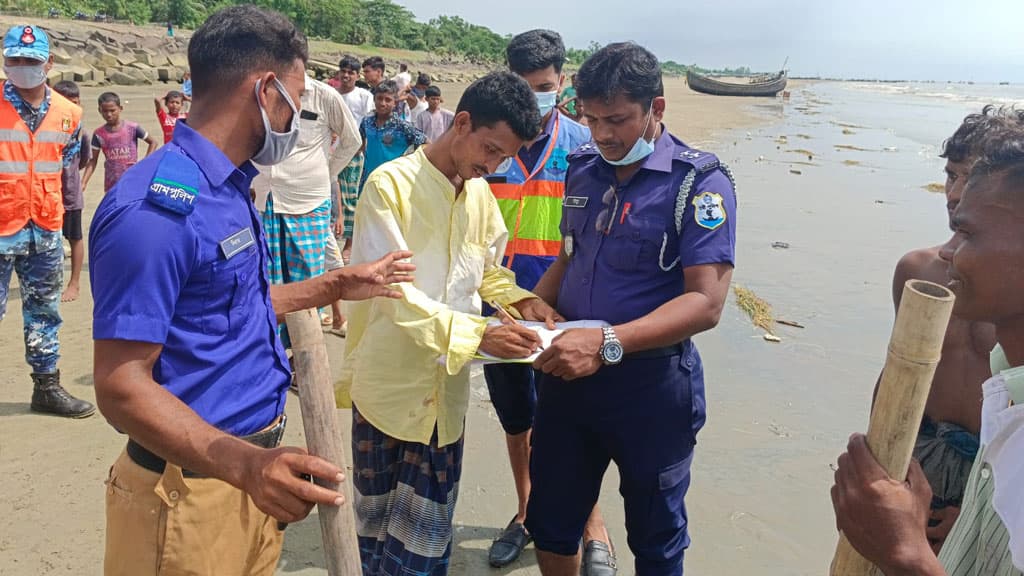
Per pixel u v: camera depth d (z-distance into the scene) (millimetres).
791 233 9852
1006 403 1358
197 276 1784
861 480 1268
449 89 43969
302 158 4684
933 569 1193
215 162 1811
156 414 1612
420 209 2537
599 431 2662
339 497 1638
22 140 4039
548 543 2816
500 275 2906
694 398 2666
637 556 2760
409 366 2521
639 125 2461
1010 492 1270
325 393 1857
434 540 2594
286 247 4758
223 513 1935
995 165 1311
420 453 2570
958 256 1346
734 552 3459
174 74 28734
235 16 1846
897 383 1221
